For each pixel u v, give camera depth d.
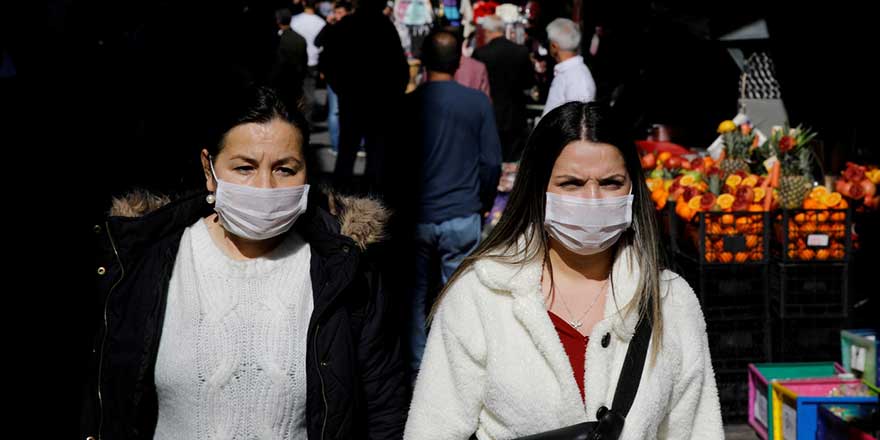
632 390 3.16
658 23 12.12
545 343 3.19
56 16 12.66
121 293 3.40
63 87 12.85
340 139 12.49
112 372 3.37
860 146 9.49
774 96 10.49
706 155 8.92
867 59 9.45
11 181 12.17
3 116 12.62
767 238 6.73
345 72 12.01
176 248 3.50
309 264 3.54
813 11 9.95
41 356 8.02
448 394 3.36
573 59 11.20
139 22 12.84
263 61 14.64
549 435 3.09
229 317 3.38
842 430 5.37
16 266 9.86
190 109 12.12
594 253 3.34
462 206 7.96
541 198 3.35
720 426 3.34
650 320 3.22
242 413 3.34
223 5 12.78
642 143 10.17
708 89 11.70
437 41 7.84
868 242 6.87
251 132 3.36
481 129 8.00
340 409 3.43
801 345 6.85
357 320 3.56
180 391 3.33
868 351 6.16
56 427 6.91
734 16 10.33
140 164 12.32
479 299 3.32
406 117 7.95
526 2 23.50
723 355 6.86
